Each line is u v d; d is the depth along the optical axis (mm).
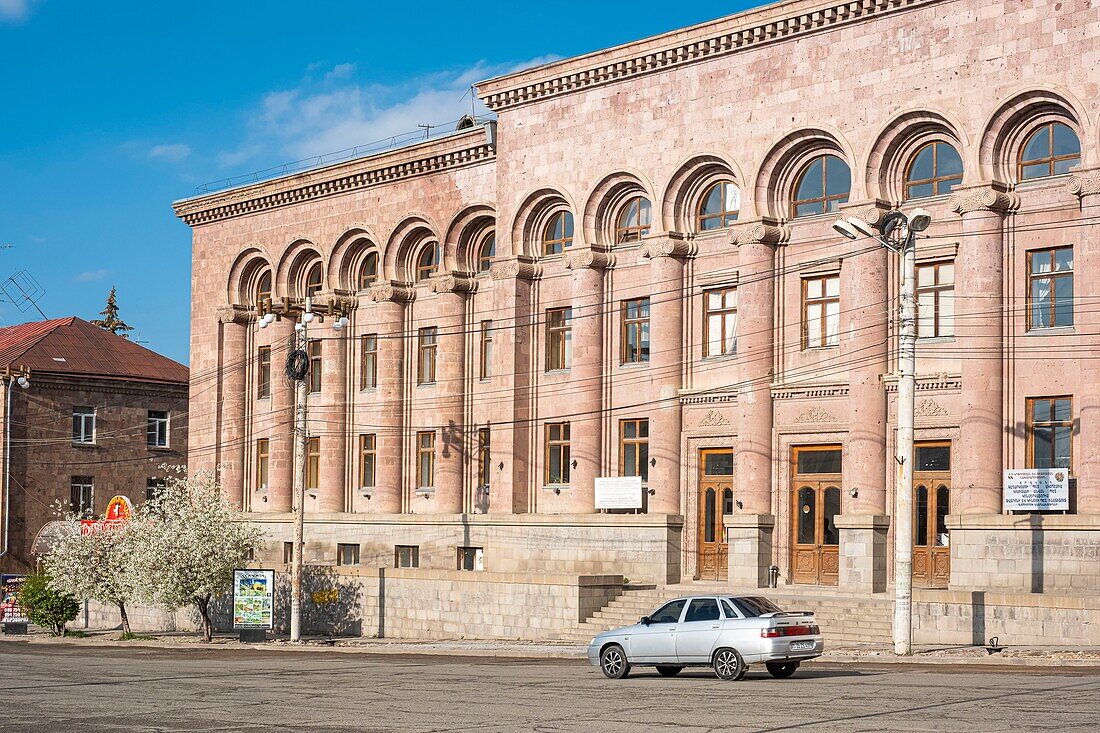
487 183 55625
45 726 23250
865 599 40969
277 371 63719
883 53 42844
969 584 39750
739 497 45750
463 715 23609
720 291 47750
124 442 83500
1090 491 38188
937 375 41594
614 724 21688
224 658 42812
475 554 54281
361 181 60188
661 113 48562
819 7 43812
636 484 48719
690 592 44969
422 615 49875
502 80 53125
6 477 77750
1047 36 39438
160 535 53750
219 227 67125
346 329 61156
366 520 58500
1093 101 38469
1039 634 35500
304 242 62938
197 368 67688
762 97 45750
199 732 22062
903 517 34938
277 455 63344
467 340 56781
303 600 54375
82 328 86562
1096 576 37438
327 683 30953
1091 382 38406
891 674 29703
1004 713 21734
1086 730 19609
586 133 50875
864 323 43125
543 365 52844
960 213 41188
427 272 59000
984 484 40031
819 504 44625
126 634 58344
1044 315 39969
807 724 20969
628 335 50375
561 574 46781
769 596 42562
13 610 65062
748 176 46031
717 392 47000
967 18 41000
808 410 44781
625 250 50281
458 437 56438
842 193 44719
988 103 40438
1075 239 39250
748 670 31781
